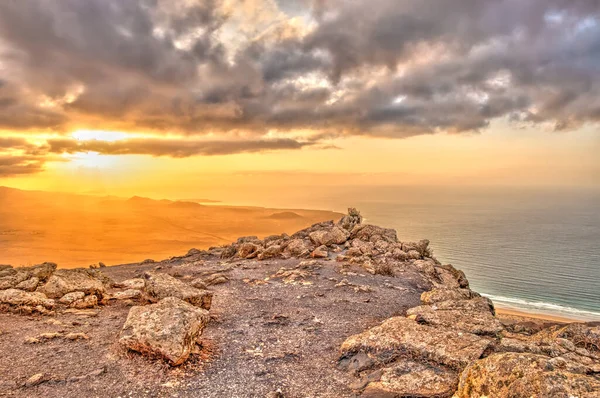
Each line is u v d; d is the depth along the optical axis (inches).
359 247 1211.2
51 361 406.9
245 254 1230.9
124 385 363.6
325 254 1140.5
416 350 429.1
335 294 763.4
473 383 318.3
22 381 360.8
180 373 395.2
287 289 797.9
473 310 601.3
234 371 412.8
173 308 470.9
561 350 434.0
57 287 665.0
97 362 407.2
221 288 802.8
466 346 428.5
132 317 473.1
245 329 552.7
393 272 982.4
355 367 426.3
